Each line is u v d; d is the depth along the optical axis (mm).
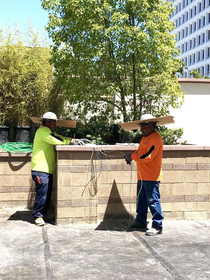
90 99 9547
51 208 7262
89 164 6242
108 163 6434
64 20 9219
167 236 5613
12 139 10453
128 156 5824
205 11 71625
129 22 9461
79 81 9445
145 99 10078
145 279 4035
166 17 9289
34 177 6160
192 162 6613
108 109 10109
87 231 5836
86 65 9164
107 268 4336
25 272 4195
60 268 4324
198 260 4613
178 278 4066
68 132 9609
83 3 8781
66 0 9016
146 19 9062
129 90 9586
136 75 9227
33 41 10828
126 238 5500
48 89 10828
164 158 6535
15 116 10492
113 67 9328
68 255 4746
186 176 6602
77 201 6207
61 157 6129
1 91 10047
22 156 7145
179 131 9820
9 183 7156
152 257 4707
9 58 9992
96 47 9070
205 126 13156
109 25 9312
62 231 5816
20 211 7004
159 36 8992
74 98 9656
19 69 10031
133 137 9156
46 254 4766
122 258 4664
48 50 10914
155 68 9281
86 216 6242
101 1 9070
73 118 11273
